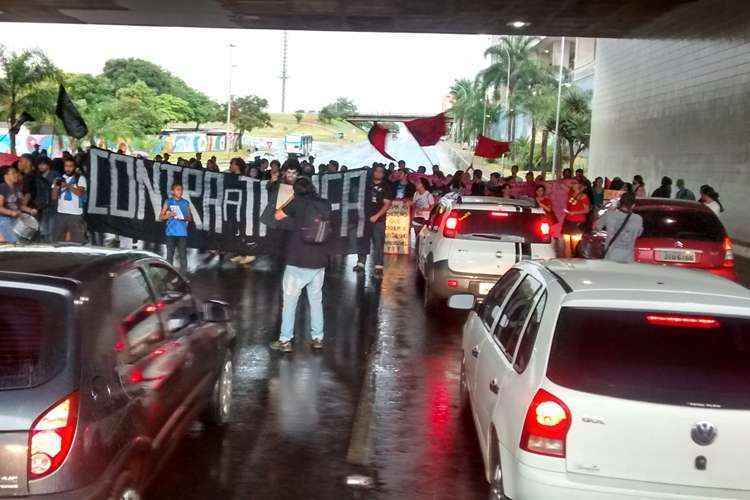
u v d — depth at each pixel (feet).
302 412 22.00
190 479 17.15
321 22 83.20
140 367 13.50
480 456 18.97
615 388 12.23
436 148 332.19
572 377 12.41
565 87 212.84
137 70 264.72
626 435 12.03
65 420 10.68
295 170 28.09
